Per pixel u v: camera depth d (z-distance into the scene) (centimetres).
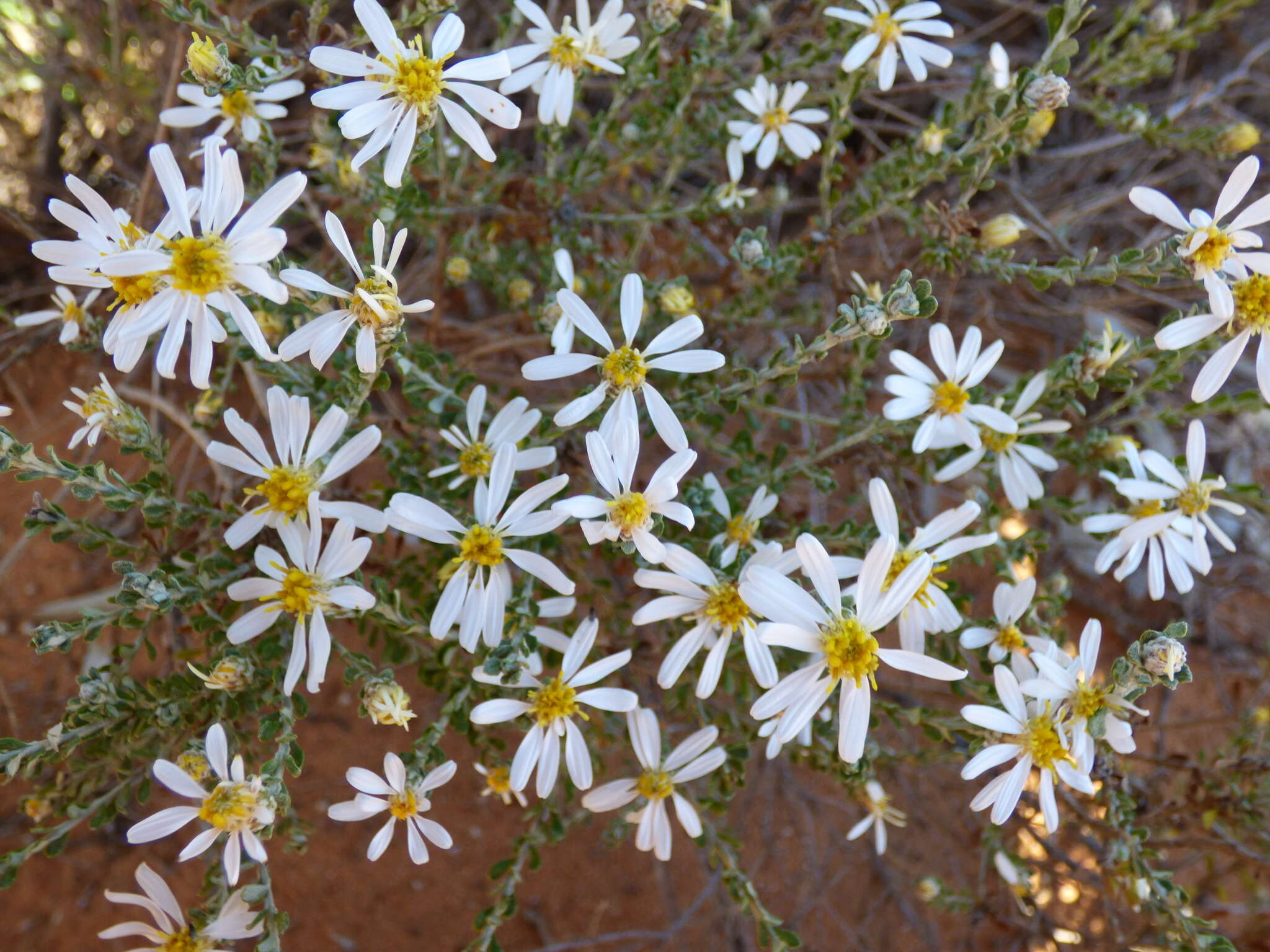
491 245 19
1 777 16
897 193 16
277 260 11
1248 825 16
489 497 12
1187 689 24
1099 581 25
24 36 21
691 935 21
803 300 22
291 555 12
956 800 22
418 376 14
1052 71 14
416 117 12
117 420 13
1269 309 13
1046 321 24
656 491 12
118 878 20
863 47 16
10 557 19
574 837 21
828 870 22
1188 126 20
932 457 16
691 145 19
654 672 17
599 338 12
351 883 20
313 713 21
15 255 22
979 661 15
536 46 15
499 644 12
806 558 12
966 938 21
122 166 22
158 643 20
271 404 12
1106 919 20
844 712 12
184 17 13
